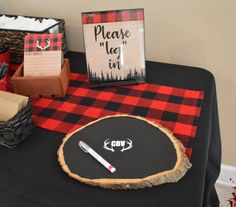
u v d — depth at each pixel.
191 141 0.74
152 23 1.15
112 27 0.93
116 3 1.15
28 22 1.16
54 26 1.12
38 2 1.25
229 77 1.20
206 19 1.08
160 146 0.70
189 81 1.01
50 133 0.80
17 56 1.14
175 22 1.12
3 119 0.73
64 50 1.22
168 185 0.62
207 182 0.96
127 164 0.65
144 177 0.62
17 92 0.94
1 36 1.11
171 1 1.08
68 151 0.70
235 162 1.47
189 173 0.65
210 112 0.86
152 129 0.75
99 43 0.94
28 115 0.76
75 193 0.61
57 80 0.91
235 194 1.47
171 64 1.15
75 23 1.25
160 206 0.57
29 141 0.77
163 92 0.95
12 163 0.70
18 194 0.62
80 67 1.13
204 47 1.15
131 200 0.59
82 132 0.76
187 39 1.15
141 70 0.98
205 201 0.95
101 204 0.59
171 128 0.79
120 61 0.96
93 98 0.94
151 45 1.20
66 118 0.85
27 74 0.94
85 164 0.66
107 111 0.87
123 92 0.96
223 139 1.40
